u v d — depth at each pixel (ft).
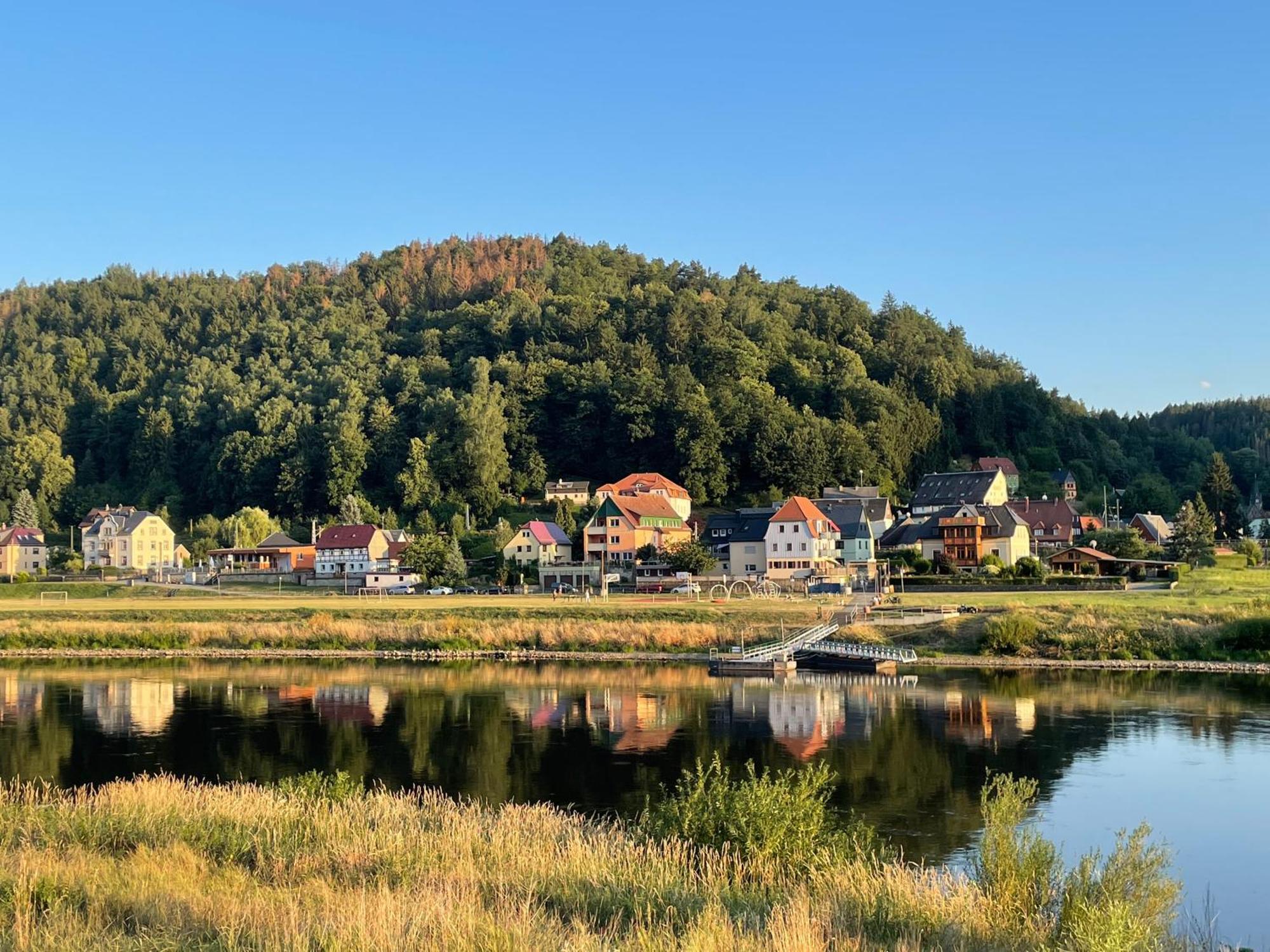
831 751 179.52
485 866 94.32
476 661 303.27
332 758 177.27
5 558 622.95
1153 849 87.20
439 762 173.88
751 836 101.81
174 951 68.23
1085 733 191.42
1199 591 351.05
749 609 343.05
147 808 113.91
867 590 402.72
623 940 72.95
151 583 528.63
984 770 165.58
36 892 81.25
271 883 89.10
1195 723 199.31
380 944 67.62
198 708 225.76
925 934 76.74
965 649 293.43
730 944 69.87
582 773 165.48
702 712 217.15
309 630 333.83
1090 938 67.26
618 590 451.53
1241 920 105.40
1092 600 327.47
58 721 211.61
